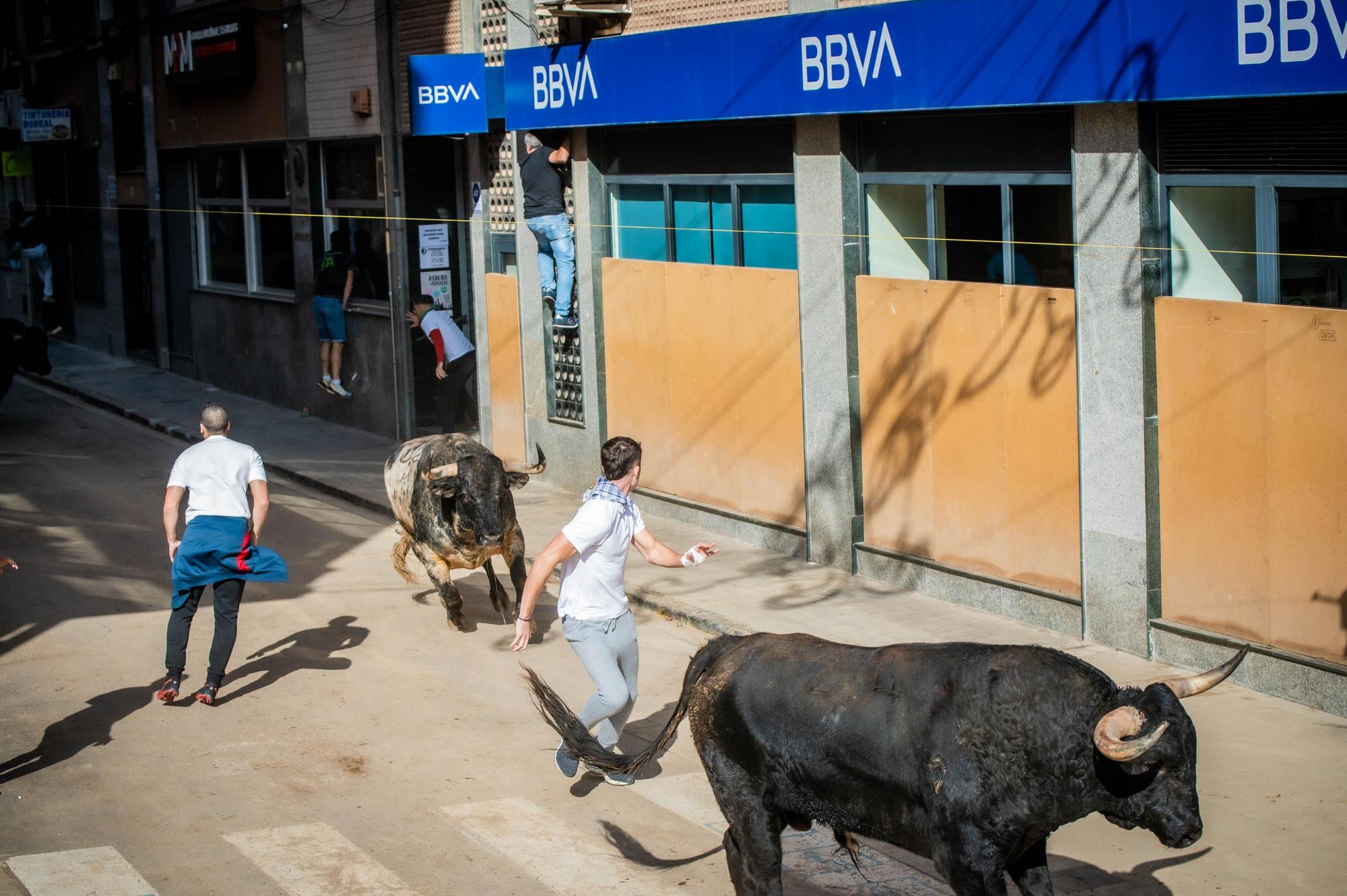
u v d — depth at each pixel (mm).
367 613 10844
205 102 21906
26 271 29828
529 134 13875
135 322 25922
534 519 13453
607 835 6855
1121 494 8898
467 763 7809
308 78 18781
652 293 13039
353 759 7855
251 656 9789
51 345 28234
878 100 9992
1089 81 8492
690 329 12625
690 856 6598
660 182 12914
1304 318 7781
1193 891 5977
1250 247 8273
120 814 7094
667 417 13109
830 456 11211
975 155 9914
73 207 27609
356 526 13844
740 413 12180
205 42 21219
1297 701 8031
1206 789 6973
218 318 22531
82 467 16781
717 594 10750
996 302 9664
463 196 16312
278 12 19391
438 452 9953
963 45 9289
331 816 7074
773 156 11609
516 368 15445
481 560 9938
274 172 20547
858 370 10938
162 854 6594
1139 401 8703
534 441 15227
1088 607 9219
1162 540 8766
